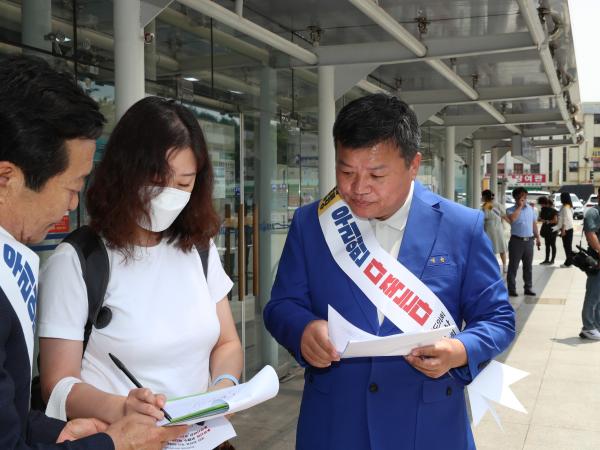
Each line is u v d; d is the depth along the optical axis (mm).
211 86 4398
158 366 1527
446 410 1680
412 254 1677
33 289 1116
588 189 47250
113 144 1513
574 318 7746
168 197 1490
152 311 1525
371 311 1670
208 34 4324
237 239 4762
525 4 3279
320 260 1755
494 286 1704
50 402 1414
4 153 1052
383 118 1508
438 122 9062
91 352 1517
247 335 4945
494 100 6660
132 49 3039
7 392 997
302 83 5598
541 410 4492
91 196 1524
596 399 4711
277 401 4641
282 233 5445
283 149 5363
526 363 5719
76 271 1470
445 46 4598
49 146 1076
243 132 4777
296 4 4102
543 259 15391
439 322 1639
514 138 11594
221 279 1738
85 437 1179
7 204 1102
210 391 1479
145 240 1583
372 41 4934
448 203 1763
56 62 3176
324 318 1736
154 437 1265
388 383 1646
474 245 1711
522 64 5664
